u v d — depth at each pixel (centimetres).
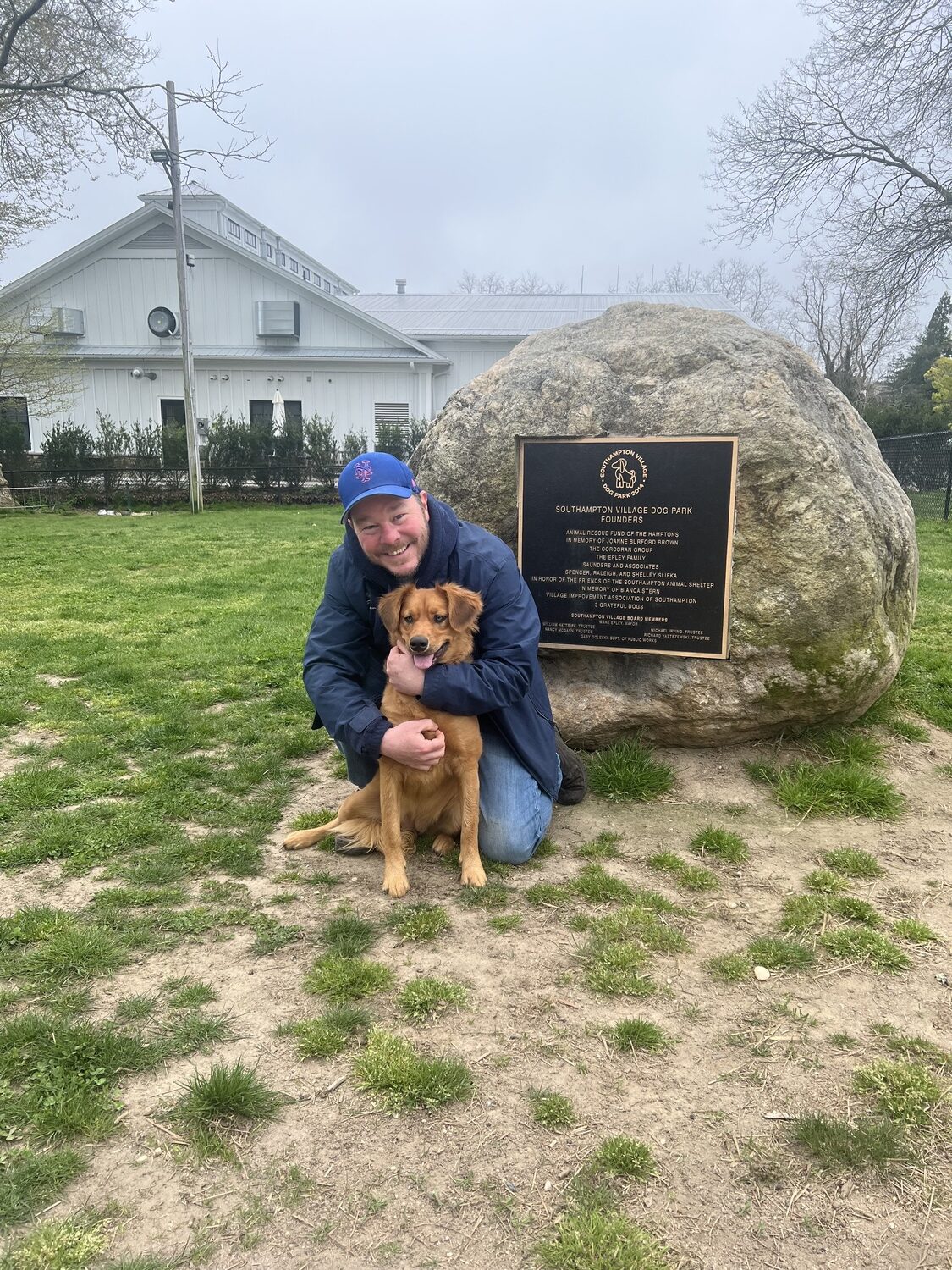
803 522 412
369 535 317
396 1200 190
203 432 2572
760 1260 175
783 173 2319
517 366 463
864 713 495
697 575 417
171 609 925
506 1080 229
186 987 269
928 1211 187
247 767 468
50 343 2472
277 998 265
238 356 2870
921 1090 221
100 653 730
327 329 2917
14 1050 234
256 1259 175
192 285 2888
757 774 435
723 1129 211
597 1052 240
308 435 2503
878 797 404
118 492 2392
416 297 4038
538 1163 200
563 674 457
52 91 2088
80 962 281
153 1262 172
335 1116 215
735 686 430
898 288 2292
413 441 2667
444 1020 254
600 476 424
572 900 327
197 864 357
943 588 948
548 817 367
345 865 361
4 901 327
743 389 418
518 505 441
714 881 339
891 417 2766
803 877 344
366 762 383
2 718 550
